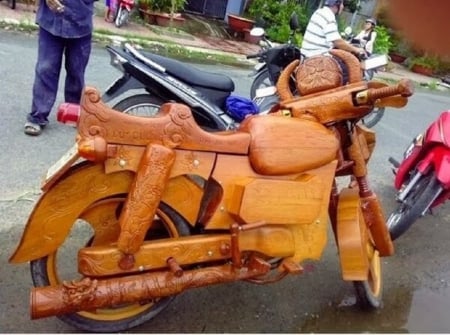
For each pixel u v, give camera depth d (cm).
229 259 239
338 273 328
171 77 422
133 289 220
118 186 223
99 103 209
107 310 238
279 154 233
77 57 453
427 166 360
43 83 443
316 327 274
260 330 263
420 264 368
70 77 464
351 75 257
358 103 250
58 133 465
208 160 227
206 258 233
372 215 279
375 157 585
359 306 297
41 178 379
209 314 268
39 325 240
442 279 353
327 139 244
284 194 233
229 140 229
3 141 427
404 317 300
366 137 291
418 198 354
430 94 1170
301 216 238
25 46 760
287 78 267
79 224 329
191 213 237
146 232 223
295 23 740
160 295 225
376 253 304
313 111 253
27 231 217
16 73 612
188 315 265
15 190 357
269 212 231
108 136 211
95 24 1067
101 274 218
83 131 208
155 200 214
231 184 231
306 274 321
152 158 212
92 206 228
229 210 232
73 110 221
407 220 355
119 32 1044
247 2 1420
